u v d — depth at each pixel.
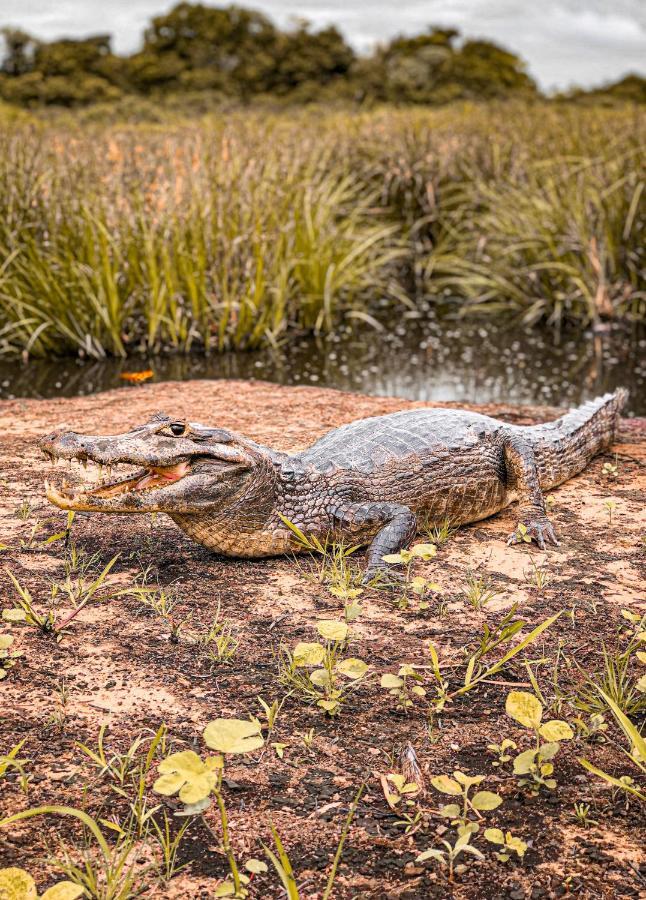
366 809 2.71
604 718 3.15
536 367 9.73
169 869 2.45
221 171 10.90
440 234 13.84
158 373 9.26
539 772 2.86
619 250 11.73
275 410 7.01
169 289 9.72
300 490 4.42
